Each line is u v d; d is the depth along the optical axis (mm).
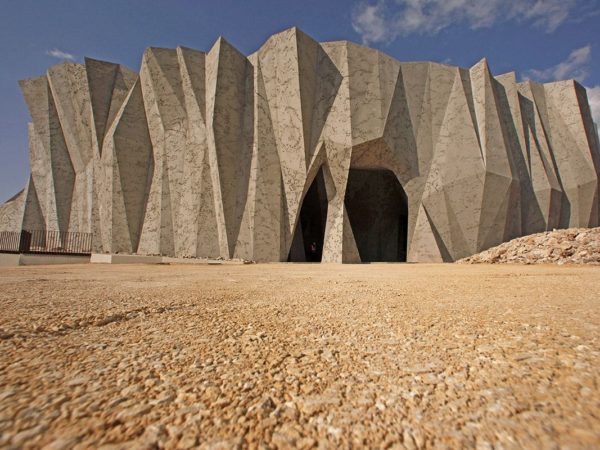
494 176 23969
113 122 28391
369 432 1187
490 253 19062
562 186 29844
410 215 24906
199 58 25281
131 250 25344
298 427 1221
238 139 23453
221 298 4426
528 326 2705
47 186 32406
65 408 1274
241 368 1805
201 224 22719
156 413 1281
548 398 1400
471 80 26656
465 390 1512
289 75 23000
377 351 2117
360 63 24141
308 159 23141
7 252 16578
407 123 25219
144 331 2568
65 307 3422
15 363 1769
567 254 15797
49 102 33281
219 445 1089
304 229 32875
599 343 2164
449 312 3422
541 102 31859
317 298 4516
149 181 26250
